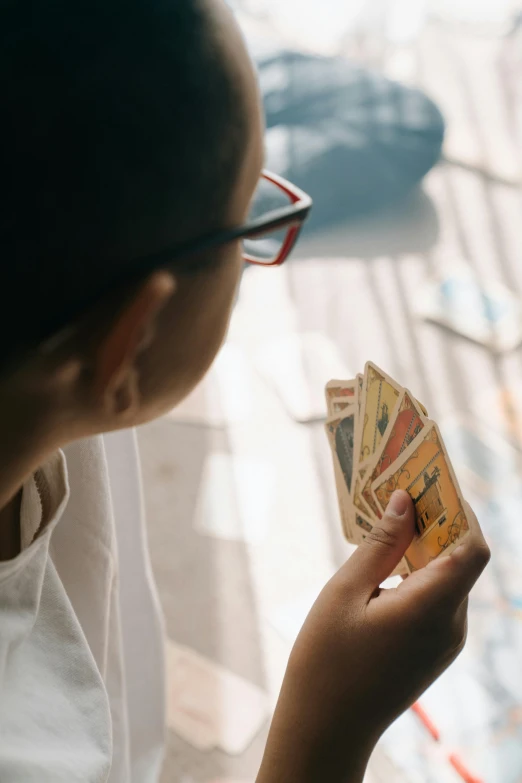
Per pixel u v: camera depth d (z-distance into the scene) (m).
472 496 2.10
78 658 0.61
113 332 0.39
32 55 0.35
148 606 1.01
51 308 0.38
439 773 1.62
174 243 0.40
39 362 0.40
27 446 0.44
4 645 0.52
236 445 2.31
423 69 3.63
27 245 0.36
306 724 0.63
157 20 0.37
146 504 2.16
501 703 1.71
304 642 0.65
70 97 0.35
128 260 0.38
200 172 0.39
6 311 0.38
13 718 0.56
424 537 0.71
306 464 2.26
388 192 2.98
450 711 1.70
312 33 3.80
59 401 0.43
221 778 1.67
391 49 3.73
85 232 0.37
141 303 0.38
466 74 3.61
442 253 2.85
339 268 2.80
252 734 1.72
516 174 3.15
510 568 1.95
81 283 0.38
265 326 2.62
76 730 0.59
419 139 3.05
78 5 0.36
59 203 0.36
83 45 0.35
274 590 1.99
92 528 0.73
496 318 2.60
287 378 2.45
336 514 2.14
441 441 0.66
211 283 0.43
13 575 0.52
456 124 3.37
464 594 0.64
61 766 0.57
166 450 2.29
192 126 0.38
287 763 0.63
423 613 0.63
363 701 0.63
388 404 0.74
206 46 0.38
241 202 0.43
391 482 0.76
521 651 1.80
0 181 0.35
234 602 1.96
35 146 0.35
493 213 2.99
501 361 2.48
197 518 2.13
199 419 2.38
